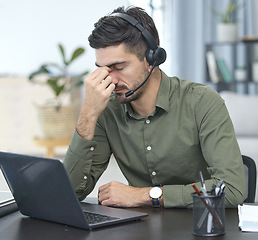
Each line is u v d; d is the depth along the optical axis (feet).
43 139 16.92
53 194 4.26
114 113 5.93
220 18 18.79
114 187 5.20
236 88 18.71
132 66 5.23
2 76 19.38
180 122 5.69
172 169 5.81
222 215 4.00
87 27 19.99
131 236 3.98
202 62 18.94
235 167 5.26
